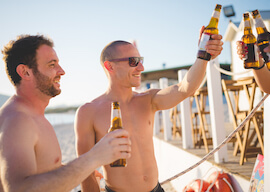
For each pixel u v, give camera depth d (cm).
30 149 109
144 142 190
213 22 161
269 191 171
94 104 198
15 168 99
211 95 398
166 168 680
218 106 396
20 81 133
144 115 195
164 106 193
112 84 197
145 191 183
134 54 192
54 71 137
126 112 193
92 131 194
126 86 193
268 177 172
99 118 192
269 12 774
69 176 101
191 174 478
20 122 112
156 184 189
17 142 105
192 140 565
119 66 189
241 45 170
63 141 1547
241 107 956
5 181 98
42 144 125
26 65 131
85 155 107
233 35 1057
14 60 131
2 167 100
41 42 135
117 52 191
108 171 188
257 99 854
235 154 442
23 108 126
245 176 302
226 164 378
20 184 96
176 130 759
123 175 183
